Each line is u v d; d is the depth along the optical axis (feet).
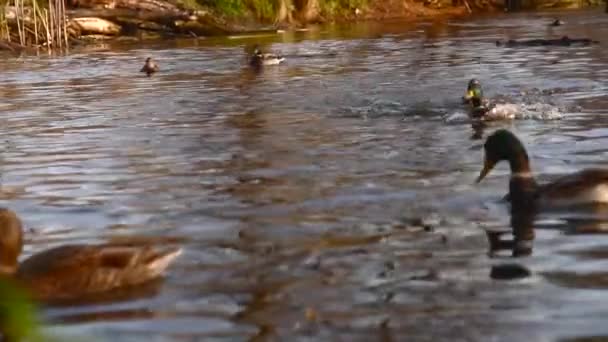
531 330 22.49
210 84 90.74
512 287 26.00
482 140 52.08
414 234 32.19
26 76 104.42
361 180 41.70
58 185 43.32
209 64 112.98
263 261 29.37
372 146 51.19
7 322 10.71
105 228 34.55
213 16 176.55
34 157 51.65
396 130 57.26
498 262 28.53
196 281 27.45
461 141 51.98
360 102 71.61
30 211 37.96
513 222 33.53
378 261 29.01
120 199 39.65
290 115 65.77
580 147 48.21
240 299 25.73
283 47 137.80
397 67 101.86
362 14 207.51
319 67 105.40
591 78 82.43
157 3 165.37
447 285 26.43
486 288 26.00
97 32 157.38
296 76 95.86
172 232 33.47
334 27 184.85
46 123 66.39
